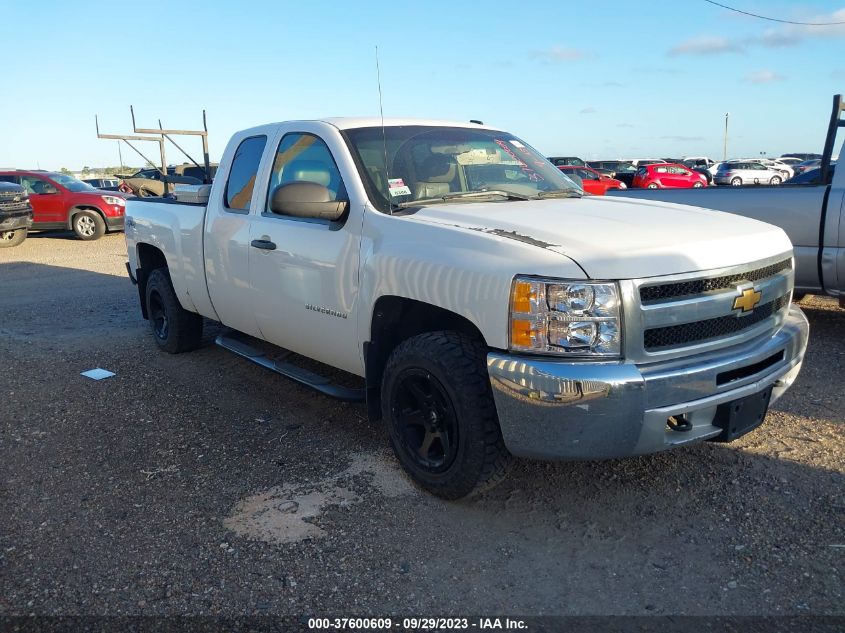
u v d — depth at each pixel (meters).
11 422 4.80
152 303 6.43
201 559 3.12
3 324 7.88
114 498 3.70
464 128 4.70
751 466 3.83
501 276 3.02
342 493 3.69
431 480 3.52
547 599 2.81
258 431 4.55
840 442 4.09
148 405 5.07
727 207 6.33
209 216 5.13
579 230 3.23
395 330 3.79
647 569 2.98
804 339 3.69
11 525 3.45
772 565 2.97
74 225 16.95
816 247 5.91
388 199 3.87
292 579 2.97
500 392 3.03
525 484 3.71
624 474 3.79
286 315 4.44
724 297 3.14
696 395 3.04
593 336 2.88
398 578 2.96
